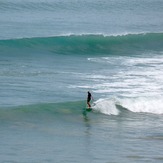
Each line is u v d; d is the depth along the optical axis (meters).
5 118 106.69
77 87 134.50
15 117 107.81
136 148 93.25
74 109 116.19
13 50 189.25
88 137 98.81
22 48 192.38
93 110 116.75
